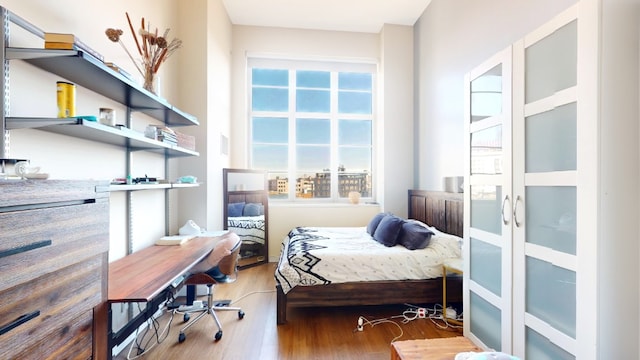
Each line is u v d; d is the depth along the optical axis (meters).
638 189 1.20
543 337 1.47
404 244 2.77
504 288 1.72
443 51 3.49
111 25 2.02
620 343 1.19
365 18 4.19
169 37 2.92
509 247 1.69
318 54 4.48
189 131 3.15
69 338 0.98
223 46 3.83
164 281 1.47
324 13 4.05
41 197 0.86
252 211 4.14
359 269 2.52
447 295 2.57
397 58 4.37
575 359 1.27
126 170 2.14
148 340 2.16
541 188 1.50
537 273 1.52
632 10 1.20
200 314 2.52
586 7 1.22
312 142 4.73
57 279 0.92
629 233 1.20
